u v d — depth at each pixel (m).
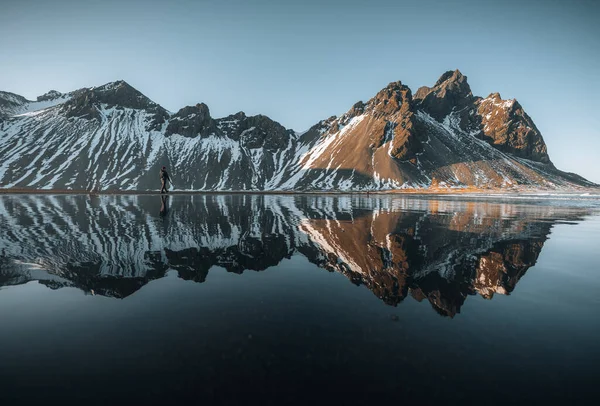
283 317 4.16
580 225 15.19
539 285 5.73
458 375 2.89
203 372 2.88
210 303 4.68
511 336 3.69
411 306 4.64
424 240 10.55
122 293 5.12
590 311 4.48
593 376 2.91
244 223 14.94
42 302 4.67
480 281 5.95
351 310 4.45
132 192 84.56
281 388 2.66
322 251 8.64
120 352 3.22
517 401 2.52
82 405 2.44
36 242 9.48
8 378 2.79
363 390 2.65
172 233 11.55
